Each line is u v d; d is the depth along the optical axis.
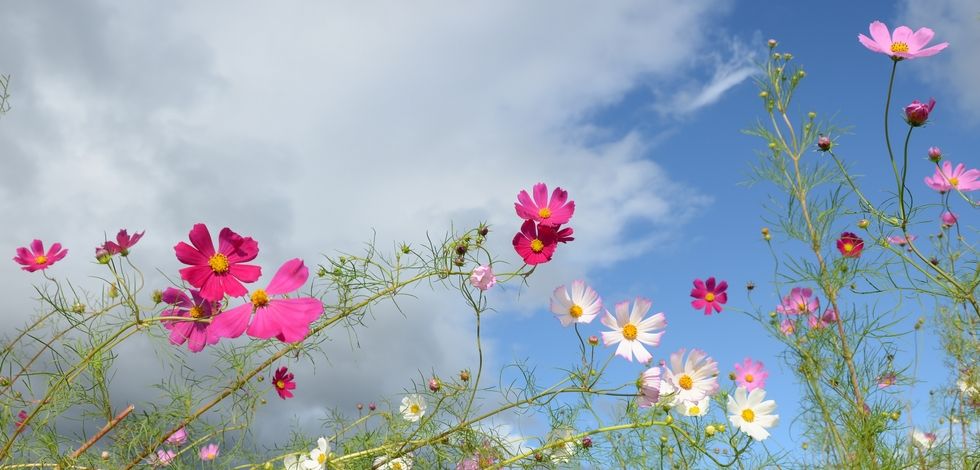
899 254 1.13
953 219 1.27
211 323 0.94
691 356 1.10
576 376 1.07
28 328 1.06
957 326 1.25
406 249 1.14
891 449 1.15
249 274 0.92
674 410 1.14
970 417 1.25
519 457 1.12
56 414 1.06
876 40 1.07
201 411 1.09
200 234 0.91
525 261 1.08
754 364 1.31
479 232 1.12
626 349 1.05
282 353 1.11
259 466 1.17
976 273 1.13
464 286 1.09
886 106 1.06
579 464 1.13
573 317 1.07
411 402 1.26
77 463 1.06
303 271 0.93
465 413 1.12
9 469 1.03
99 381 1.06
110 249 1.02
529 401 1.08
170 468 1.11
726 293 1.56
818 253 1.21
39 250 1.24
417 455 1.18
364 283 1.15
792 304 1.26
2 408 1.03
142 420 1.09
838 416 1.18
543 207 1.11
